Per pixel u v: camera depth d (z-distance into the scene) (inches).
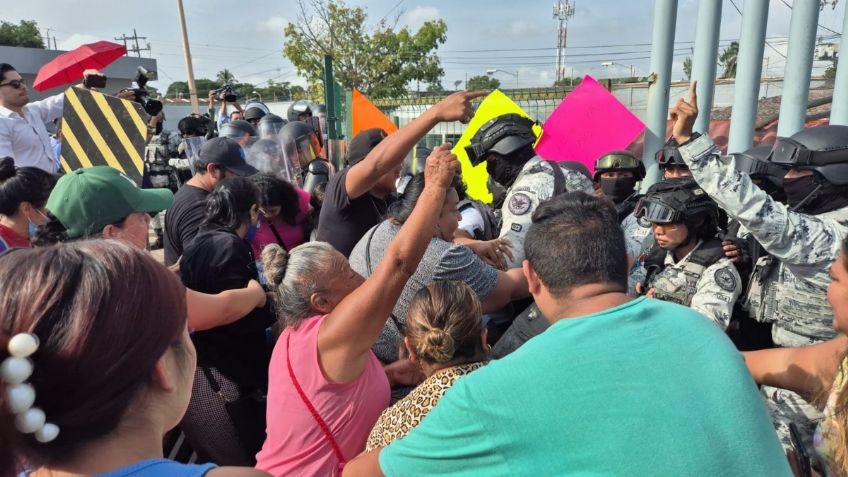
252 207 114.4
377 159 105.5
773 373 72.7
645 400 43.4
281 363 77.6
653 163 159.6
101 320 32.7
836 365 64.6
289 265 79.3
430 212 69.4
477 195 147.0
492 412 45.0
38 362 31.7
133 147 171.6
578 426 43.2
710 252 91.4
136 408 36.3
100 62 287.7
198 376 98.0
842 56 142.0
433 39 894.4
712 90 158.1
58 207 91.4
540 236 55.3
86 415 33.2
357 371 75.2
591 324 48.4
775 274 87.9
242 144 257.0
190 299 87.9
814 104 220.2
